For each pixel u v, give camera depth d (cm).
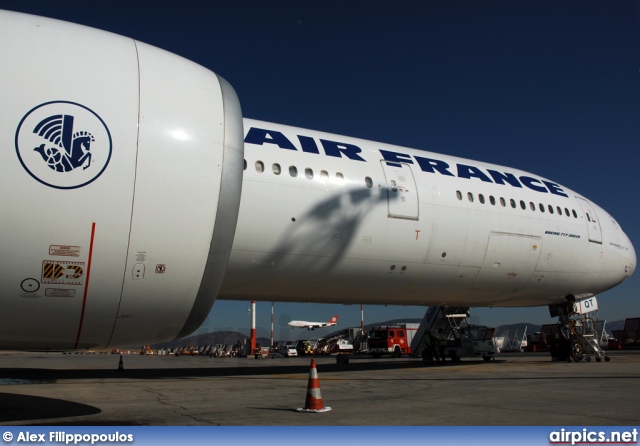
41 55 530
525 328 5306
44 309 528
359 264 1246
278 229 1108
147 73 582
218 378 1339
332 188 1187
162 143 557
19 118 497
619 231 1819
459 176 1434
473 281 1469
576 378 1209
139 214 538
